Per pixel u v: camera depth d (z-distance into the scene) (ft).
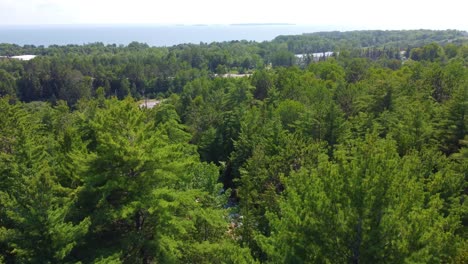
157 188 54.24
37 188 45.96
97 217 48.80
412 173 58.23
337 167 41.16
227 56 558.56
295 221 39.70
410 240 35.99
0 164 68.18
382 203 36.40
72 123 132.26
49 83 409.28
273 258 42.91
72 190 54.08
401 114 124.67
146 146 52.42
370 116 124.16
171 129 132.98
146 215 55.21
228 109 206.18
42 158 75.56
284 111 158.20
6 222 54.08
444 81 172.24
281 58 575.79
